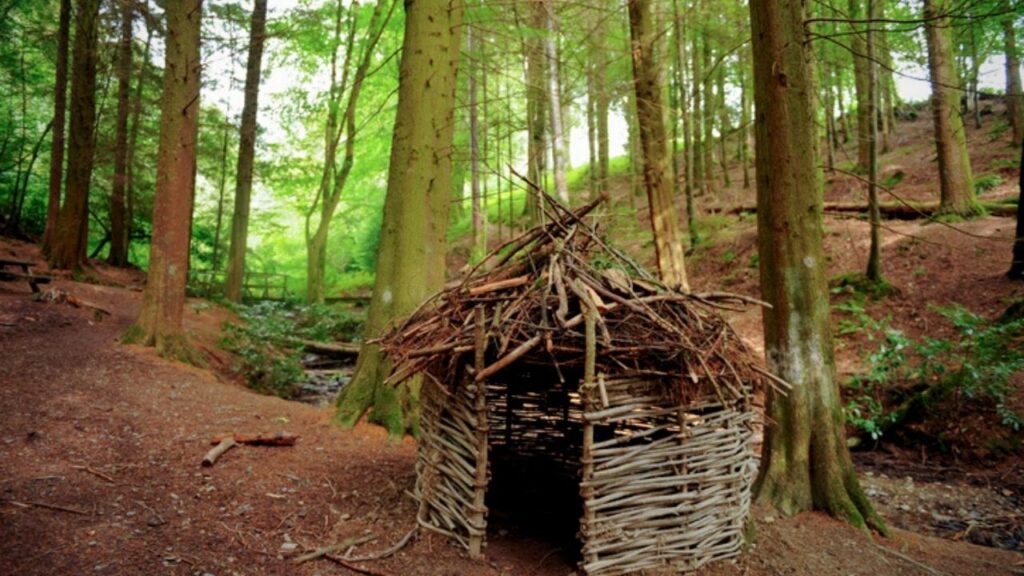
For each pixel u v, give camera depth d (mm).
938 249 9617
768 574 2906
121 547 2658
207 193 23547
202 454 3939
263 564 2699
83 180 12875
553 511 3652
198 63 7355
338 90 14516
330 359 10750
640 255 13430
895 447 6316
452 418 3172
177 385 5766
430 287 5258
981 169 13172
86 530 2771
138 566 2525
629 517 2744
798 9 3920
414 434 4820
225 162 19109
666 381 2818
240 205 14875
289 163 17922
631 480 2756
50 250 12906
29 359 5898
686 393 2803
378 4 11500
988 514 4715
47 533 2688
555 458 4383
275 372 8133
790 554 3143
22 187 18016
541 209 3186
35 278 9367
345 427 4855
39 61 17156
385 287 5191
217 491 3396
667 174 9273
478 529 2895
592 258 3312
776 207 3920
